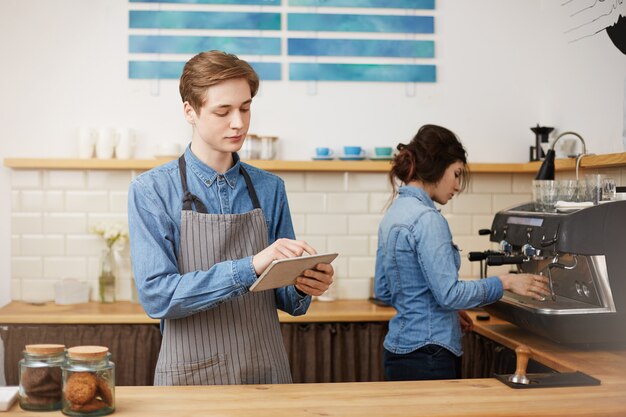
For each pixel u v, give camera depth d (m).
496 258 2.66
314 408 1.88
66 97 4.07
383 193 4.18
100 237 4.07
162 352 2.21
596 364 2.43
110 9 4.08
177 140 4.12
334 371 3.67
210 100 2.07
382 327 3.70
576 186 2.83
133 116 4.10
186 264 2.18
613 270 2.51
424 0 4.20
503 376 2.21
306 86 4.16
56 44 4.06
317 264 2.03
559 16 4.00
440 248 2.55
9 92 4.05
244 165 2.38
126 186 4.08
